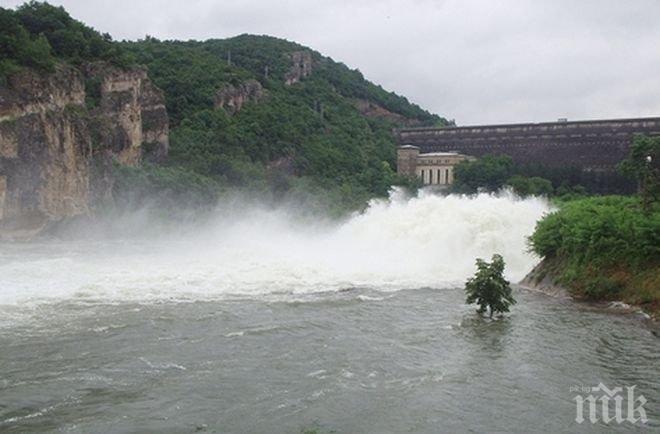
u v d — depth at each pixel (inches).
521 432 836.6
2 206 2758.4
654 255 1605.6
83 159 3309.5
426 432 832.9
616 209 1877.5
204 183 4227.4
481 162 5767.7
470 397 955.3
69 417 853.2
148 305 1504.7
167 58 6565.0
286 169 5516.7
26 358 1090.1
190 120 5565.9
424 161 6505.9
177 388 965.2
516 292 1795.0
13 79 2883.9
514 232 2253.9
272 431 824.9
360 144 6781.5
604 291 1626.5
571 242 1811.0
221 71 6481.3
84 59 4035.4
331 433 823.7
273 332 1289.4
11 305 1462.8
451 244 2237.9
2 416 852.6
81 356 1106.1
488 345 1226.0
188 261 2149.4
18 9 3986.2
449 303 1610.5
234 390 962.1
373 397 948.6
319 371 1056.2
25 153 2881.4
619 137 5718.5
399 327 1355.8
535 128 6264.8
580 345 1229.1
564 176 5570.9
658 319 1425.9
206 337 1242.0
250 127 5703.7
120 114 4092.0
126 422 840.9
